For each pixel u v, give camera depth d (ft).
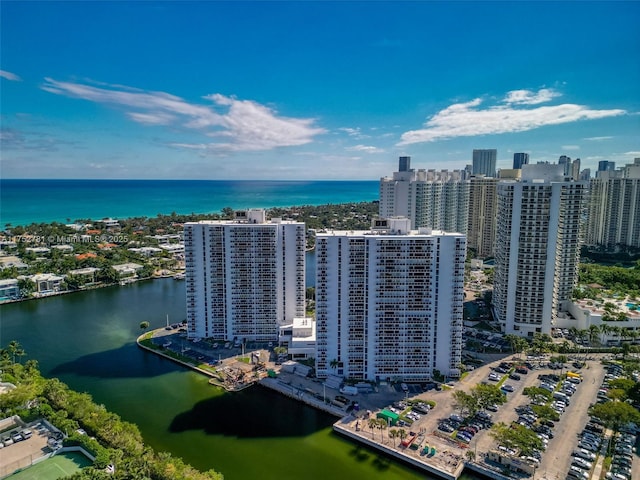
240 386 631.97
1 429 517.55
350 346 630.74
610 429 515.91
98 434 491.72
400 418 538.06
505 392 608.60
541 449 459.32
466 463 462.19
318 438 516.32
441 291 616.39
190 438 516.32
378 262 608.19
